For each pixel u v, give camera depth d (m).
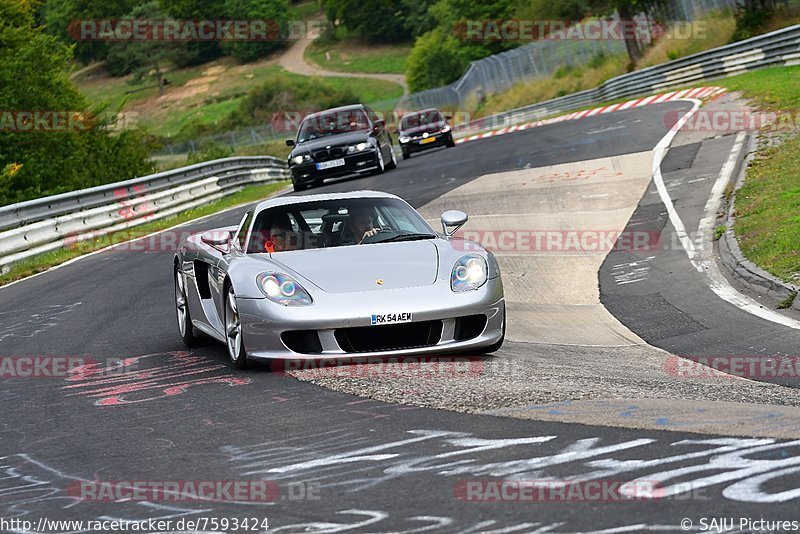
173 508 14.69
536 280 40.66
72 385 25.94
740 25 137.38
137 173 127.69
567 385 21.55
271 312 24.27
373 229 28.45
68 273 55.66
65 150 118.50
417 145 124.88
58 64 127.12
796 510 12.65
